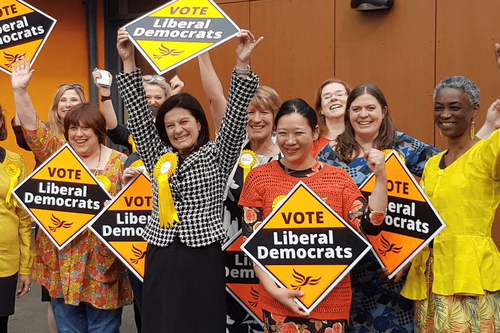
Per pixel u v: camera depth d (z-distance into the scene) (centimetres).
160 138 349
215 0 712
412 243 336
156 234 332
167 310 323
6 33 424
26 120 420
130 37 345
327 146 391
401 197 340
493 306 322
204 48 336
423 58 611
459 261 321
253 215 333
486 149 315
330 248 318
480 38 587
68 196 418
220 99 427
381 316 366
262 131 402
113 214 399
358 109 373
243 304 393
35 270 438
